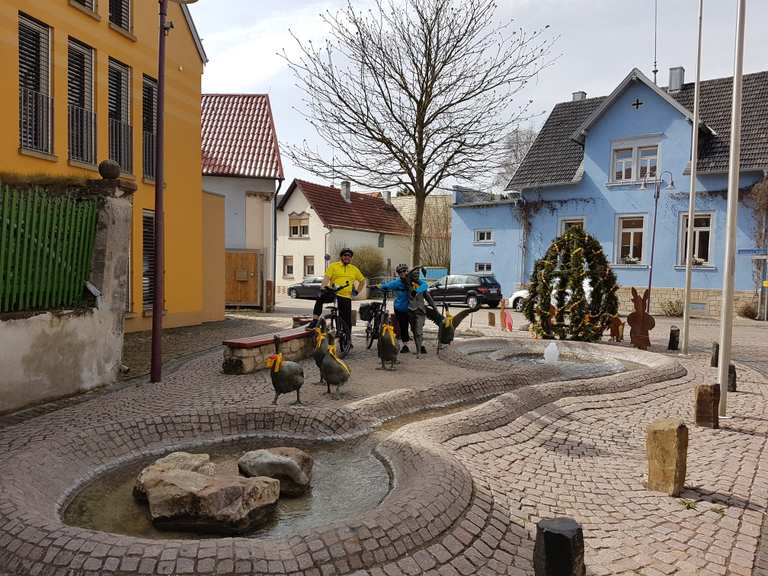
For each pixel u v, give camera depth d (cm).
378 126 1406
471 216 3136
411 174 1429
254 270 2481
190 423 586
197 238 1786
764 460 579
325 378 754
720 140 2456
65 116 1280
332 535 337
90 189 838
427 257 4722
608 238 2709
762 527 429
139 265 1523
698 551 390
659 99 2564
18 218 697
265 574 308
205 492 379
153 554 314
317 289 3559
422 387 771
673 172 2530
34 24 1204
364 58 1387
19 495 388
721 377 754
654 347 1391
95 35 1365
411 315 1138
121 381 860
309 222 4078
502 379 866
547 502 459
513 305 2712
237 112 2705
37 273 729
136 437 549
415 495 394
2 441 529
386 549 340
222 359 1056
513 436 611
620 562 372
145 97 1580
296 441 586
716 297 2408
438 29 1355
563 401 762
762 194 2269
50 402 724
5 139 1125
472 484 454
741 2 726
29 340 697
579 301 1391
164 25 854
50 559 317
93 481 477
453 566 346
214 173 2441
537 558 297
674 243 2519
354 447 571
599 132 2720
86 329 787
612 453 595
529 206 2912
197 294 1789
